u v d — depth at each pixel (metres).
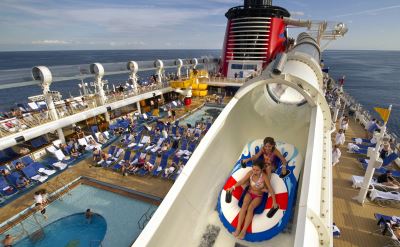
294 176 3.98
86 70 18.19
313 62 6.66
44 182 11.98
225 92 28.64
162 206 3.11
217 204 4.00
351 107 20.42
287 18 26.08
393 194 8.73
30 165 12.31
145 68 24.48
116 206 10.15
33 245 8.49
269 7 24.80
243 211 3.59
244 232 3.44
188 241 3.45
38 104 19.62
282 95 7.63
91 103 18.53
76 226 9.24
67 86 63.25
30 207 10.13
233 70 27.84
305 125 5.77
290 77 4.66
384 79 96.50
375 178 10.24
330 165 4.09
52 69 16.08
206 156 4.21
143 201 10.35
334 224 7.91
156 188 11.13
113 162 13.41
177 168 12.45
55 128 14.92
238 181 3.98
